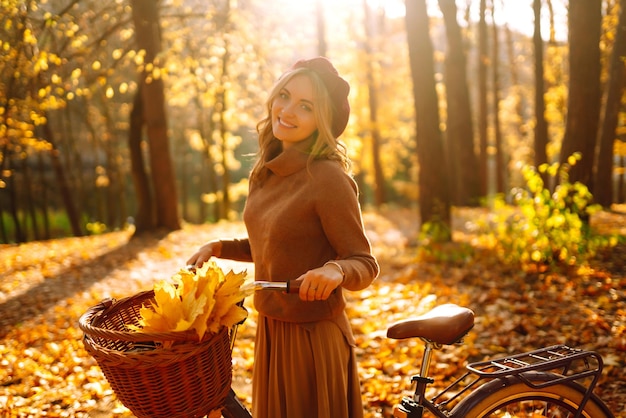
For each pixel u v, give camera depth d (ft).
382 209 63.36
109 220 76.33
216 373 5.72
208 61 40.01
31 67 27.17
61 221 80.53
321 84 6.54
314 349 6.48
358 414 6.92
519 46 61.72
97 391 11.78
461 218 38.52
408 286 19.56
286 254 6.43
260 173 6.88
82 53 30.37
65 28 30.12
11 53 25.66
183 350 5.28
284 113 6.55
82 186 79.05
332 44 60.49
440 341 6.30
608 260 19.72
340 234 6.22
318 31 53.98
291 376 6.56
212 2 38.47
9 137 36.91
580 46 22.17
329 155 6.54
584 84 22.17
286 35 41.09
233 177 119.65
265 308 6.65
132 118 37.37
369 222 45.85
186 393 5.49
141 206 37.32
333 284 5.59
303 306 6.44
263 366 6.87
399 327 6.40
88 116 66.08
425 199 28.22
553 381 6.28
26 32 25.29
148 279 23.82
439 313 6.48
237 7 38.78
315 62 6.74
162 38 37.29
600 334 13.47
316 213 6.32
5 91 27.96
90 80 32.14
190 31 39.22
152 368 5.28
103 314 6.07
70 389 12.10
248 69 43.16
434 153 27.94
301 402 6.57
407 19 27.66
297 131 6.57
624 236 20.06
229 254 7.66
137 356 5.19
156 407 5.44
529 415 6.90
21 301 20.36
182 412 5.53
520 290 17.89
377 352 13.57
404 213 53.31
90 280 23.65
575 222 19.33
